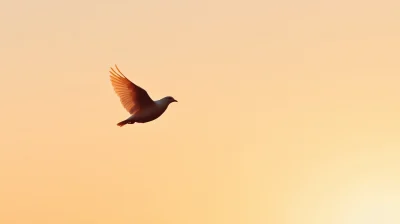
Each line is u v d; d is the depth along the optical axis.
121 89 11.49
